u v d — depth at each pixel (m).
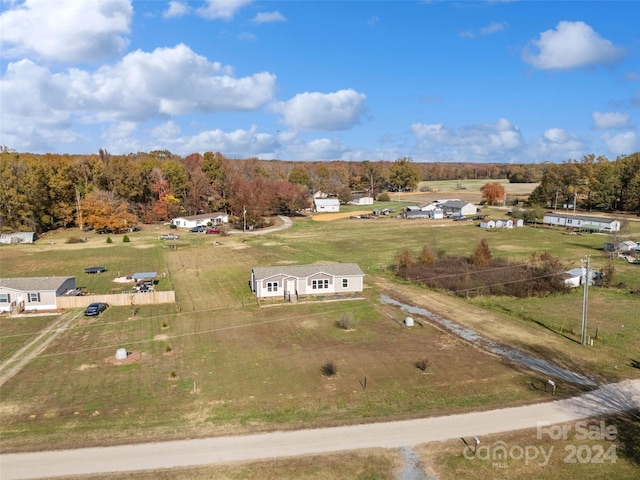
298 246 88.38
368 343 39.22
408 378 32.16
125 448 23.77
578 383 31.36
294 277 54.19
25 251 84.62
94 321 45.88
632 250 76.50
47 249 86.62
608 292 54.94
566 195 148.25
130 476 21.45
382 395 29.64
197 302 52.34
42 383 32.09
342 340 40.00
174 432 25.33
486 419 26.36
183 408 28.25
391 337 40.62
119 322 45.47
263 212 124.00
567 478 21.27
